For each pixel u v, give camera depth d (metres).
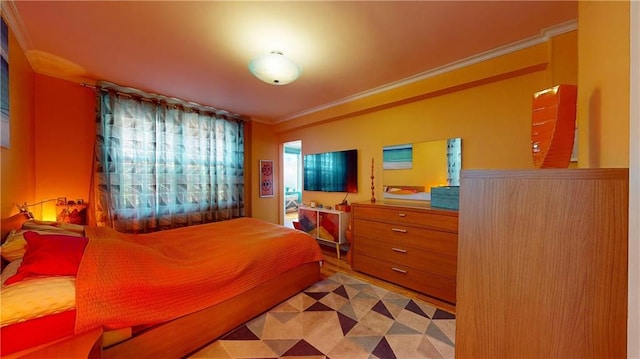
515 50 2.09
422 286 2.37
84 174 2.82
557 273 0.69
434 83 2.61
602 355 0.64
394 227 2.59
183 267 1.61
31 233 1.45
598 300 0.64
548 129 1.05
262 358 1.54
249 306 1.91
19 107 2.04
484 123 2.45
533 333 0.73
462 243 0.84
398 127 3.15
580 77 1.21
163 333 1.43
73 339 1.08
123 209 2.97
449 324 1.89
